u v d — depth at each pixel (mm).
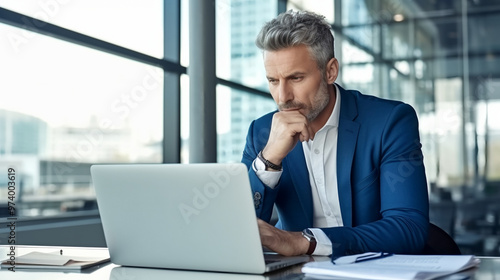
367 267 1056
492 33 9469
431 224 1655
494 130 9328
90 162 3893
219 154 5273
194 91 4246
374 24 8938
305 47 1500
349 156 1629
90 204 3988
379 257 1181
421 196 1492
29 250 1568
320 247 1266
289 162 1688
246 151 1814
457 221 7824
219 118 5250
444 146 9383
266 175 1533
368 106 1686
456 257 1143
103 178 1216
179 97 4578
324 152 1672
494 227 7414
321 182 1677
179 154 4625
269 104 6059
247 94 5680
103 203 1237
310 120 1592
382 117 1639
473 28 9531
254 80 5785
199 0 4227
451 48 9484
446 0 9477
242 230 1089
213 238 1123
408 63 9352
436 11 9484
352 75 8688
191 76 4258
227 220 1099
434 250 1603
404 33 9344
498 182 9148
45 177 3609
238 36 5484
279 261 1176
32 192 3514
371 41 8938
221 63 5262
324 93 1577
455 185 9195
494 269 1087
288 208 1699
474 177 9227
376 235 1321
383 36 9117
